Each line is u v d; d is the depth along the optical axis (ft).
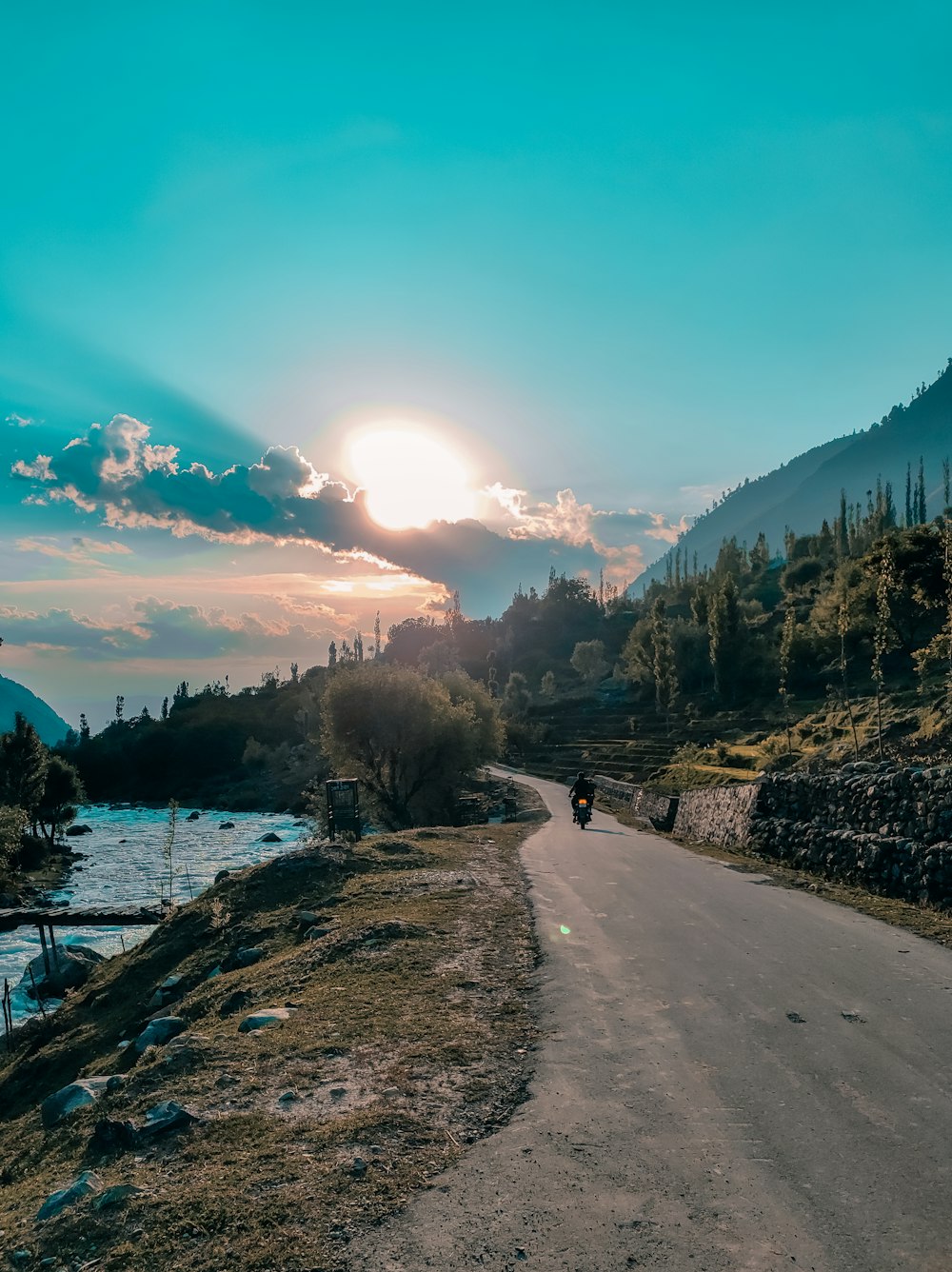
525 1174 17.71
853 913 42.55
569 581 608.60
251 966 45.50
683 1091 21.61
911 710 142.41
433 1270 14.64
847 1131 19.17
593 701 355.15
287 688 594.65
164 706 639.76
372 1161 18.70
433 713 139.13
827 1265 14.34
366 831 150.71
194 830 274.77
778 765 142.20
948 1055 23.41
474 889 53.01
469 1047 25.41
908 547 135.33
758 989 29.81
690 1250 14.84
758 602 401.29
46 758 224.12
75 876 180.86
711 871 58.65
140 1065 31.76
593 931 39.86
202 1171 19.06
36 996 84.94
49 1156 25.08
